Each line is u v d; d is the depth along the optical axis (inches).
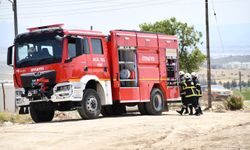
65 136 583.2
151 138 567.8
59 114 984.3
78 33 770.8
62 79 746.8
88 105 784.3
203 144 532.4
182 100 888.3
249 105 1207.6
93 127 655.1
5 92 1153.4
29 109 814.5
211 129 643.5
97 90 812.0
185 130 629.9
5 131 647.8
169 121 722.8
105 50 821.2
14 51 790.5
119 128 642.2
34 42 770.8
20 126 701.9
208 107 1127.6
